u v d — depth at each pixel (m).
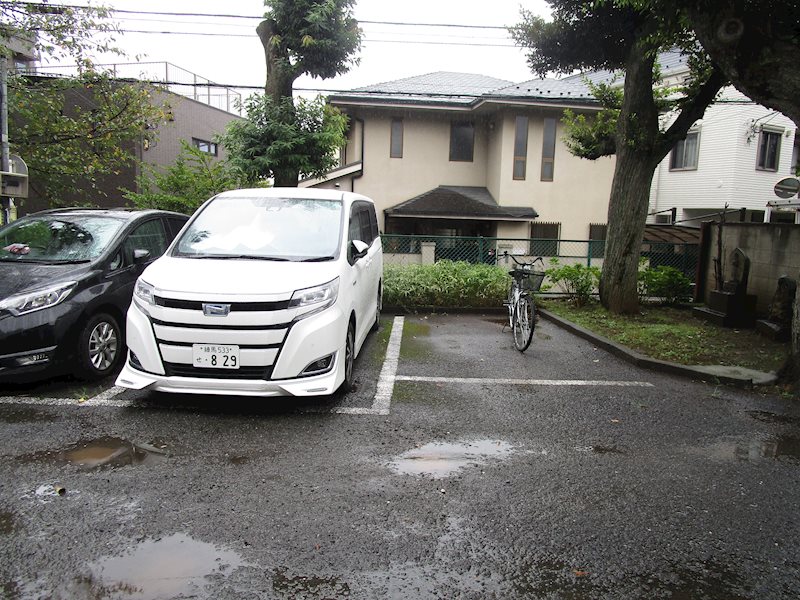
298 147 10.27
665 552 2.71
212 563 2.51
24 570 2.43
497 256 11.90
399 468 3.53
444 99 18.08
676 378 5.83
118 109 10.49
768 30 4.79
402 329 7.97
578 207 17.80
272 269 4.50
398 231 18.17
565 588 2.42
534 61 9.77
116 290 5.25
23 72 11.60
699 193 17.89
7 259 5.24
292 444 3.83
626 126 8.67
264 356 4.15
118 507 2.96
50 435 3.86
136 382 4.25
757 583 2.49
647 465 3.70
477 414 4.56
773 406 4.98
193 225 5.28
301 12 9.72
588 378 5.75
